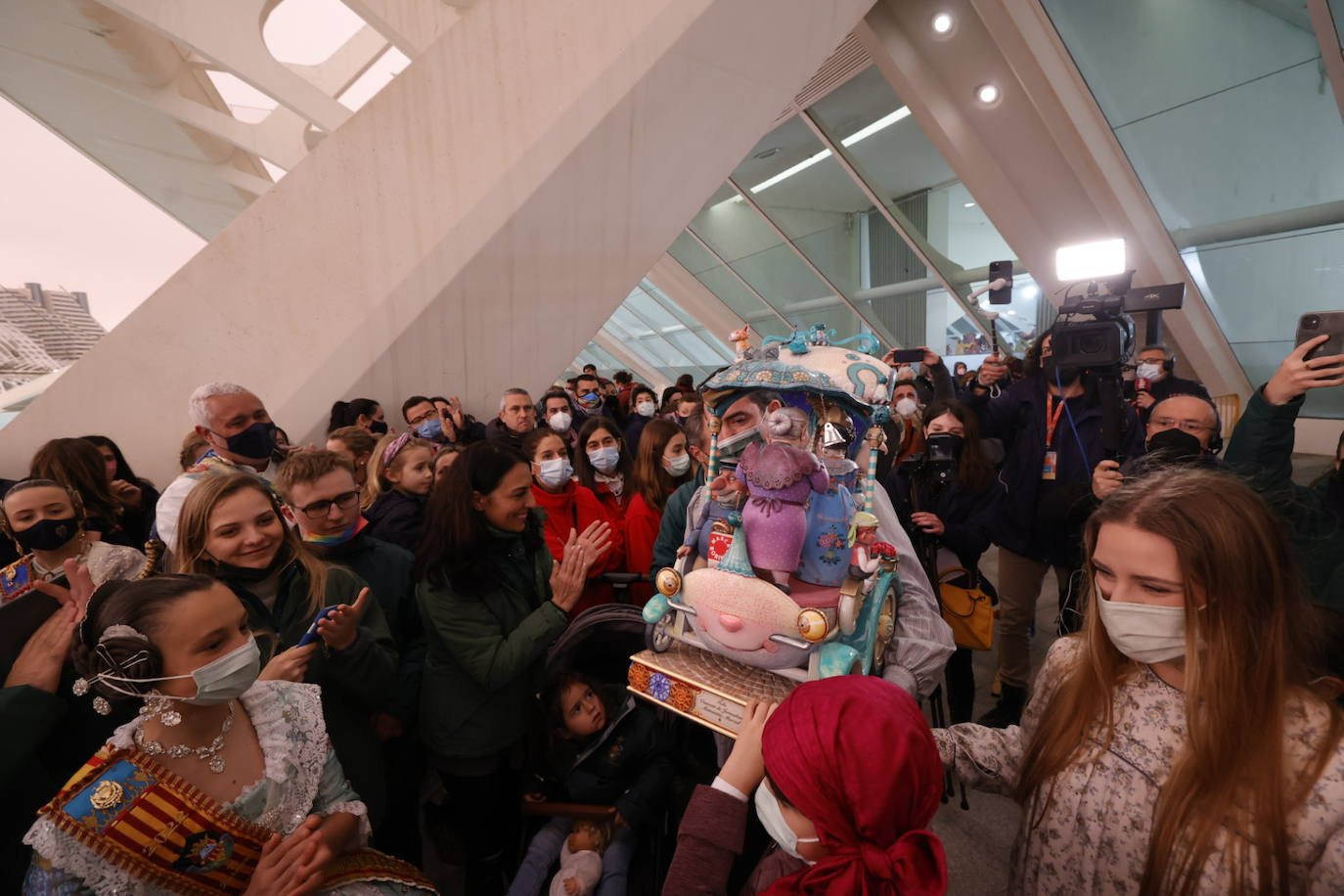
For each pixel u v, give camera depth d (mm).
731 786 962
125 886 895
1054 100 6785
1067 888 928
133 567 1741
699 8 4773
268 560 1489
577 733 1667
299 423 4398
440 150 4523
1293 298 7258
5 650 1300
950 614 2291
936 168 9148
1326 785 738
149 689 913
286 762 1063
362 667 1469
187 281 4242
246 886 992
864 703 775
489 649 1607
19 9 6922
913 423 3193
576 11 4621
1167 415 1939
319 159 4367
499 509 1642
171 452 4266
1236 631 791
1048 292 8539
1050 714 990
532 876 1617
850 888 703
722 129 5270
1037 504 2537
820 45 5445
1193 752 806
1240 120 6566
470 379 4887
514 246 4723
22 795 1264
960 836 2064
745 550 1097
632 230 5141
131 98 9133
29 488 1676
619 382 8719
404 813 1953
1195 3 6082
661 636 1263
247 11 6168
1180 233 7555
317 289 4418
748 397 1265
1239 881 756
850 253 10945
